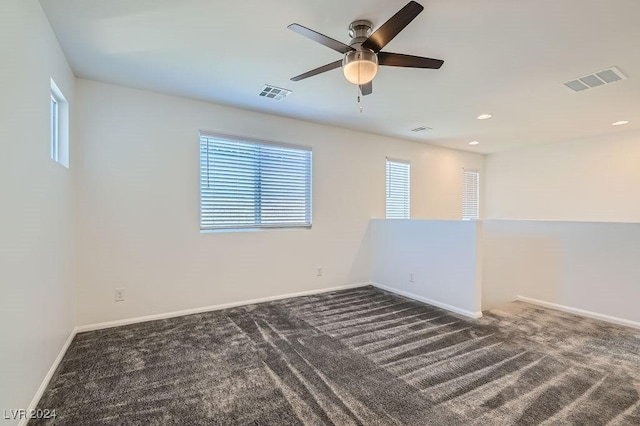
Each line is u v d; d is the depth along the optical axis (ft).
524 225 13.21
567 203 17.71
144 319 10.70
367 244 16.22
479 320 11.00
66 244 8.47
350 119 13.91
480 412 5.94
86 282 9.86
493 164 21.27
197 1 6.10
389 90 10.56
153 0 6.06
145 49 7.96
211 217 12.00
